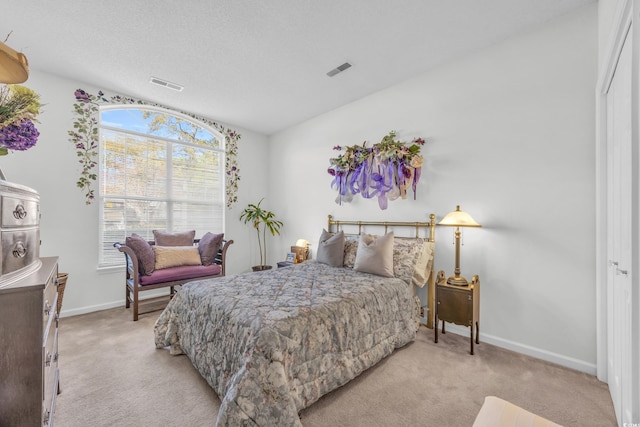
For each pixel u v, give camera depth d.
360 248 2.79
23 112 1.30
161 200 3.81
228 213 4.47
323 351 1.59
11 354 0.96
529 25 2.17
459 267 2.41
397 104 3.10
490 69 2.42
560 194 2.06
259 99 3.53
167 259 3.24
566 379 1.82
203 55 2.58
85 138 3.10
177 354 2.11
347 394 1.66
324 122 3.98
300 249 4.02
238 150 4.59
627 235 1.30
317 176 4.09
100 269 3.20
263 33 2.27
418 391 1.69
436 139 2.76
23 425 0.97
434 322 2.59
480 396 1.65
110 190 3.36
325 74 2.92
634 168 1.10
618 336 1.50
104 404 1.56
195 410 1.52
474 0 1.92
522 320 2.21
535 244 2.16
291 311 1.60
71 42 2.38
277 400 1.28
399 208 3.04
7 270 1.03
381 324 2.04
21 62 1.08
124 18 2.09
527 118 2.22
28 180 2.77
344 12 2.04
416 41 2.38
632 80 1.10
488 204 2.41
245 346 1.43
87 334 2.49
